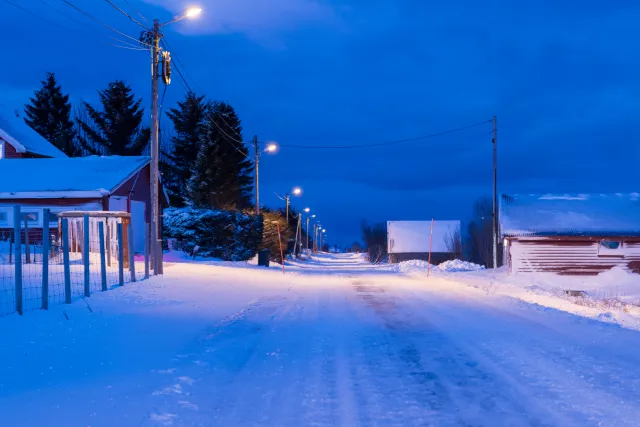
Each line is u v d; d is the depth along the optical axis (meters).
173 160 65.88
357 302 16.09
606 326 11.57
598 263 30.42
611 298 25.00
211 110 58.19
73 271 17.16
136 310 12.12
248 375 7.68
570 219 31.12
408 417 5.95
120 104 66.31
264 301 15.96
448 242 63.59
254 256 45.34
